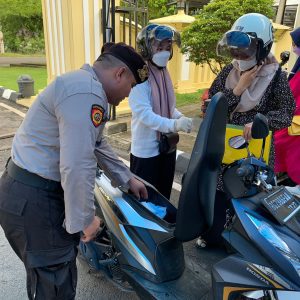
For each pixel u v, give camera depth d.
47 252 1.83
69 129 1.54
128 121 6.76
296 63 3.31
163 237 2.10
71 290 1.94
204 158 1.71
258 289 1.62
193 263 2.86
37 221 1.77
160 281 2.06
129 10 5.95
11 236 1.85
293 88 3.15
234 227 1.76
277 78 2.46
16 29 26.73
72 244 1.91
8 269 2.78
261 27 2.27
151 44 2.55
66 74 1.66
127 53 1.73
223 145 1.82
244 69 2.44
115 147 5.59
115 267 2.29
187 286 2.08
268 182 1.83
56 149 1.71
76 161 1.54
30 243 1.81
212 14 6.38
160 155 2.87
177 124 2.46
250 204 1.75
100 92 1.62
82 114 1.54
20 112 7.99
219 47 2.45
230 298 1.71
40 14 24.30
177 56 9.30
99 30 6.89
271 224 1.68
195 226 1.81
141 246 2.11
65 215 1.69
